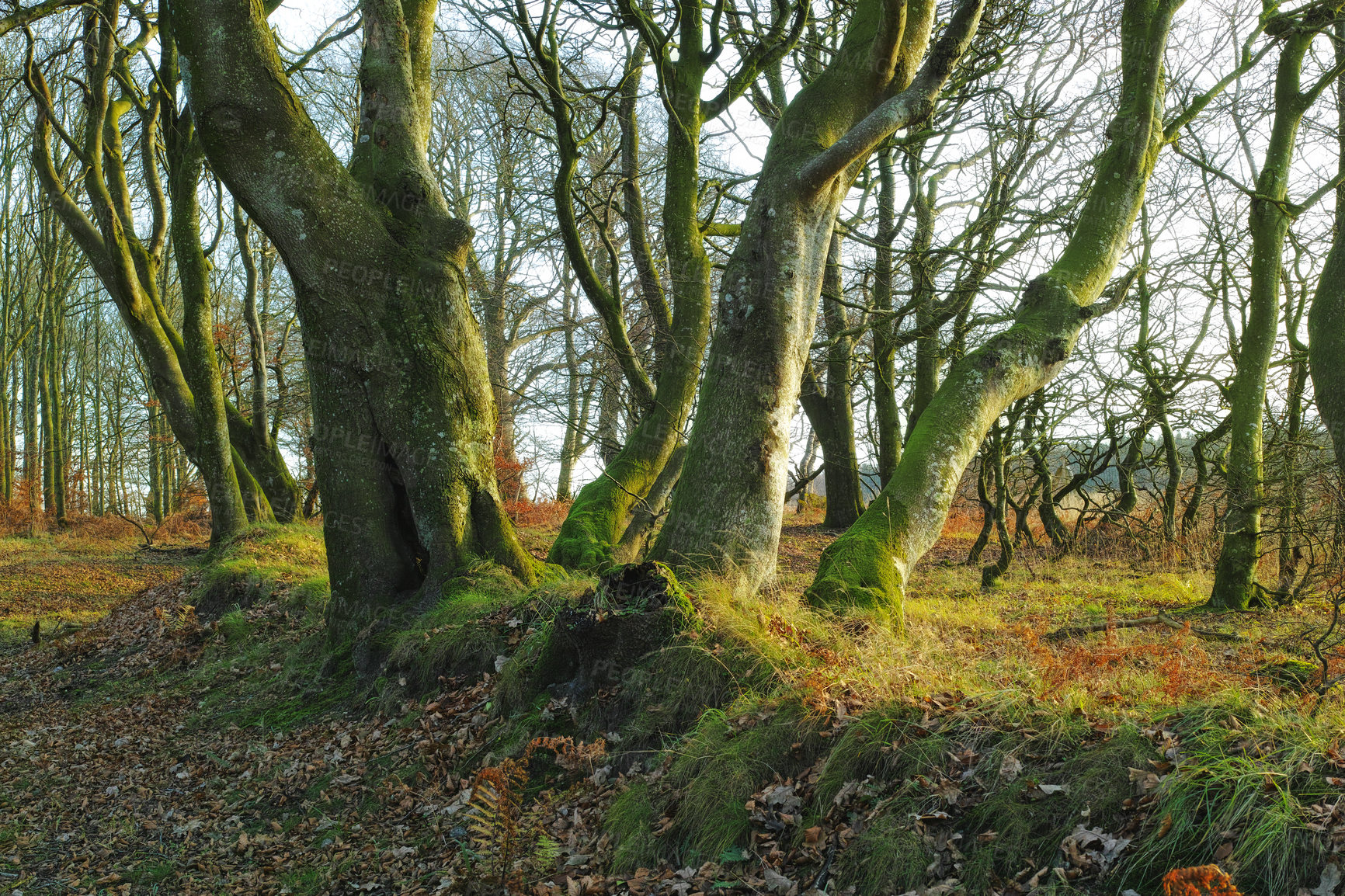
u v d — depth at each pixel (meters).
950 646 5.53
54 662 10.16
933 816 3.45
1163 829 3.06
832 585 6.07
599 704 5.21
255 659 8.48
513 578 7.42
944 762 3.74
